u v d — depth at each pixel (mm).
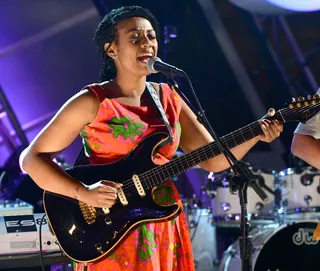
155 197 4852
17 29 11500
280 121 4934
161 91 5117
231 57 12586
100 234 4785
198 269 10266
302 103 4871
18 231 5914
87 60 11703
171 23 12117
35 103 11555
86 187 4742
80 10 11695
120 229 4742
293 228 8594
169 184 4945
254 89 12672
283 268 8508
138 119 4871
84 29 11695
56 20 11633
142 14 5059
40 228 5816
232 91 12641
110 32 5023
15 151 10547
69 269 6809
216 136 4773
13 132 11469
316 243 8594
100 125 4836
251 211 9891
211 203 10117
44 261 5938
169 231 4773
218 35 12508
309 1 10414
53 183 4797
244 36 12625
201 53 12469
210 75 12539
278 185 9812
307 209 9672
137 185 4809
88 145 4941
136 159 4859
